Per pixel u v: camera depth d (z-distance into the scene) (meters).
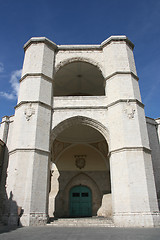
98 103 20.16
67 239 8.94
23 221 14.82
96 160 27.92
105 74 21.41
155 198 16.09
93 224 15.23
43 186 16.66
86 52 22.86
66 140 27.22
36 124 18.00
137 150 17.06
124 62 21.03
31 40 22.05
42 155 17.44
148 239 8.88
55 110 19.88
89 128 26.22
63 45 23.08
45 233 10.88
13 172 16.59
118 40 22.16
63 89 29.50
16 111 19.61
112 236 9.85
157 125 26.77
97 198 26.19
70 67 24.98
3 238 9.20
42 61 21.02
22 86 20.55
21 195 15.68
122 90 19.55
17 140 17.61
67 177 27.20
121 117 18.28
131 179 16.14
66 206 25.78
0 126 27.05
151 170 16.98
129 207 15.37
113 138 18.27
